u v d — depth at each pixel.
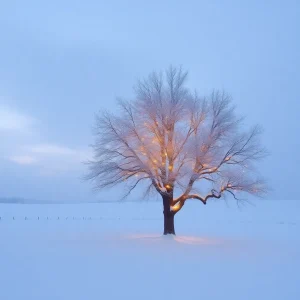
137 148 22.39
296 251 16.86
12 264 13.55
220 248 17.78
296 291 9.61
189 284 10.41
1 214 53.38
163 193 21.98
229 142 21.81
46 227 31.41
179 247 18.02
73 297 9.05
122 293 9.43
